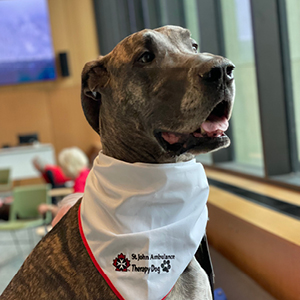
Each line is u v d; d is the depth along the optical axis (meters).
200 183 1.21
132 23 6.47
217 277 2.10
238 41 3.55
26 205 4.21
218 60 1.03
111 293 1.11
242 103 3.64
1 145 8.50
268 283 1.84
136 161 1.26
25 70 8.50
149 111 1.16
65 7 8.55
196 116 1.07
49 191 4.34
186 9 4.72
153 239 1.12
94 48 8.76
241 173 3.36
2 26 8.27
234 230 2.16
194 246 1.17
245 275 1.98
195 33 4.48
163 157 1.22
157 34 1.20
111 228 1.16
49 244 1.23
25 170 7.27
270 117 2.83
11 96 8.49
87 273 1.13
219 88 1.03
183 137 1.13
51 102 8.68
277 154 2.86
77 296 1.12
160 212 1.16
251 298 1.75
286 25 2.74
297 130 2.80
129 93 1.20
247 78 3.46
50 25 8.52
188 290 1.21
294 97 2.78
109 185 1.20
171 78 1.12
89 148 8.88
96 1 8.47
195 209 1.20
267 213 2.07
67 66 8.48
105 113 1.29
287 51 2.78
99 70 1.29
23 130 8.59
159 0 5.56
